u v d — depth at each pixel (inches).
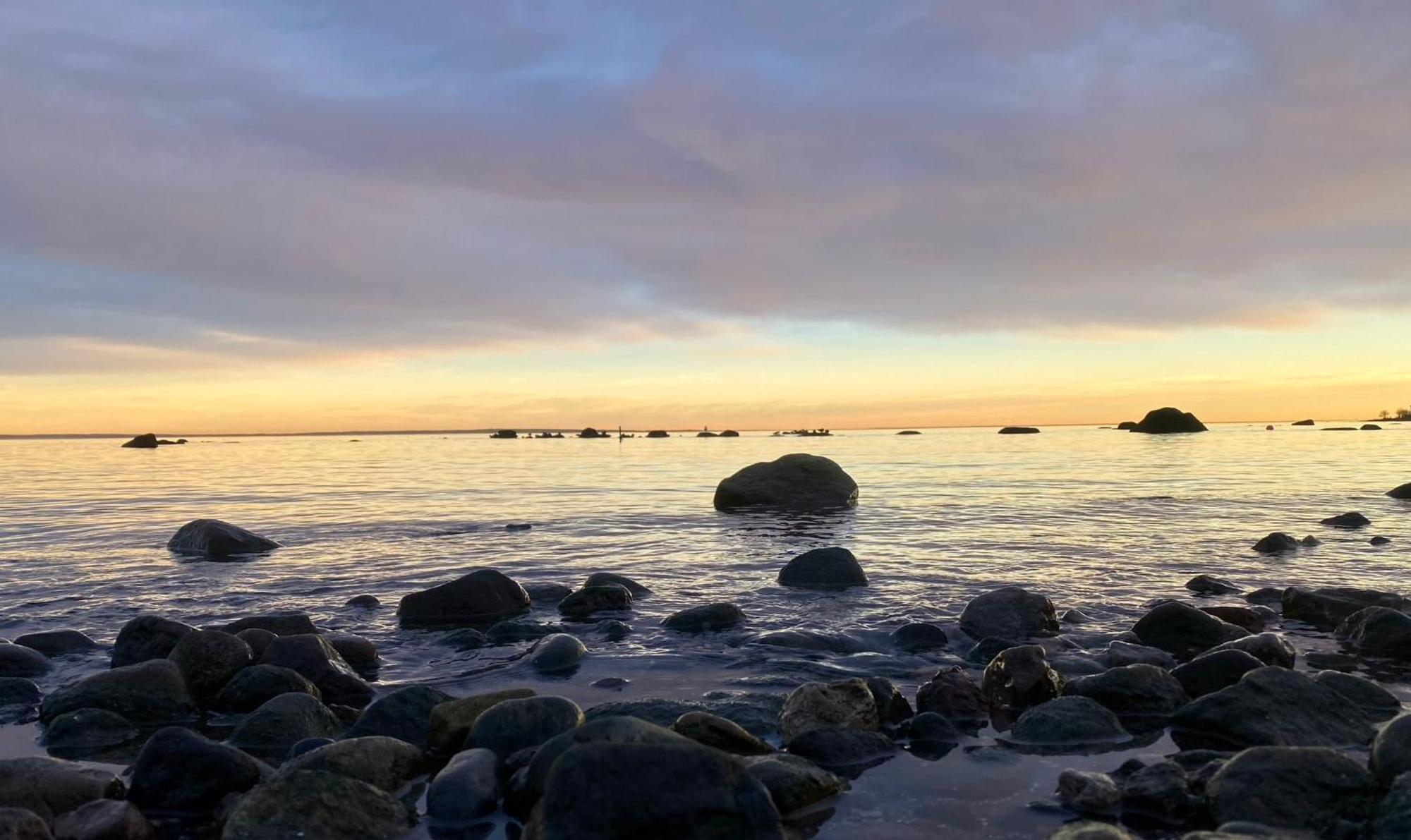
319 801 193.3
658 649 363.3
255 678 296.2
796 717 251.6
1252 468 1423.5
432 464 2050.9
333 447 3732.8
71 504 1032.8
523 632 393.1
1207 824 189.8
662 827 168.6
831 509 903.7
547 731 237.0
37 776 208.1
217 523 661.9
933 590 477.7
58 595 490.6
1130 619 405.7
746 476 969.5
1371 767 203.5
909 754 239.3
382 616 442.9
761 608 440.5
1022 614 382.9
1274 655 311.9
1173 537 661.3
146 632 344.8
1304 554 577.3
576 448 3221.0
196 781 214.5
